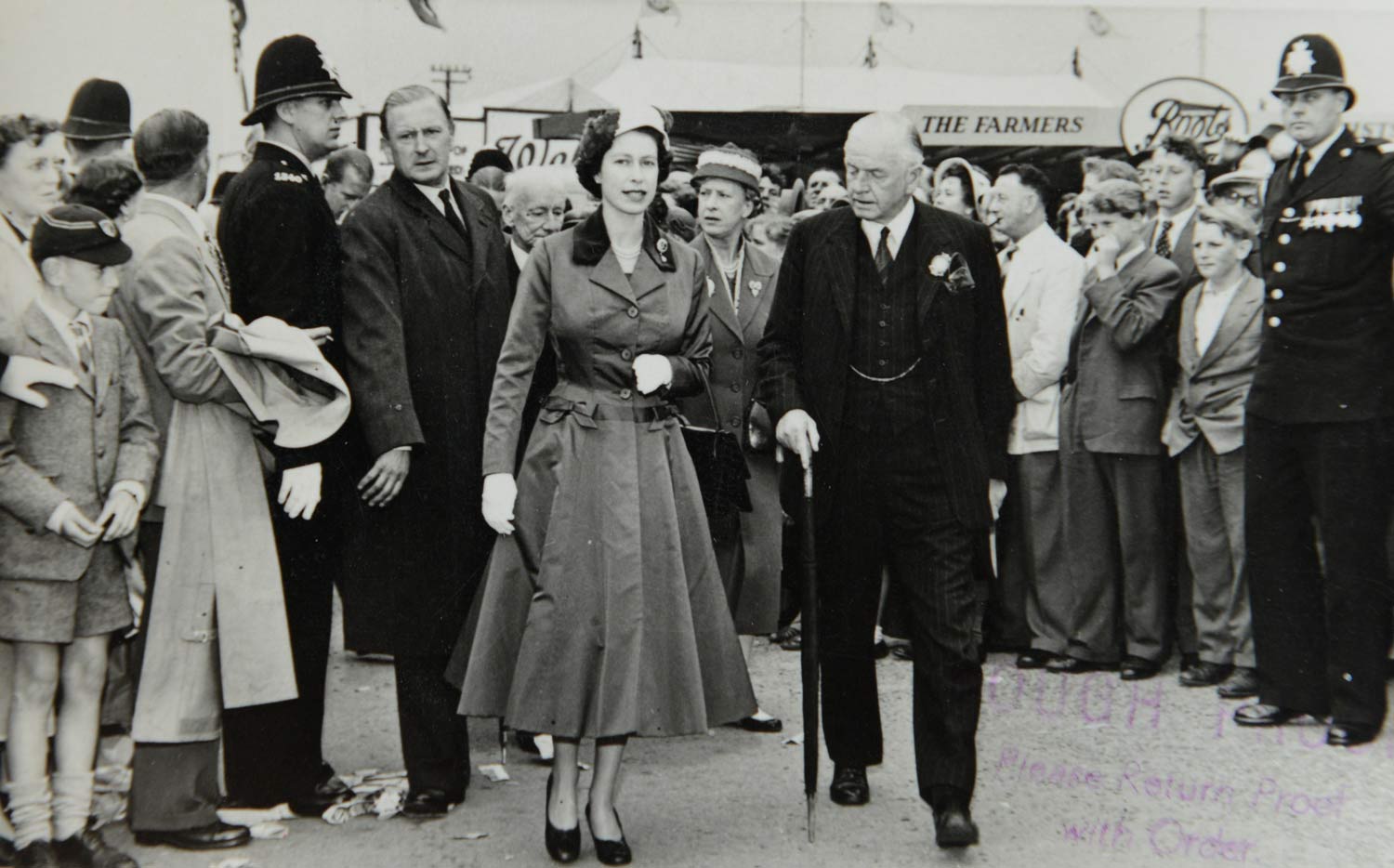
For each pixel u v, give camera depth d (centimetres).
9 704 356
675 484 375
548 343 415
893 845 379
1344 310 468
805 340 393
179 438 374
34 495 336
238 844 377
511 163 753
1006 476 388
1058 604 579
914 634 381
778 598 504
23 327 342
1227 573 537
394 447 393
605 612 358
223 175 597
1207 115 786
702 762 459
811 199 714
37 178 368
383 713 512
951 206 625
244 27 664
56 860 349
